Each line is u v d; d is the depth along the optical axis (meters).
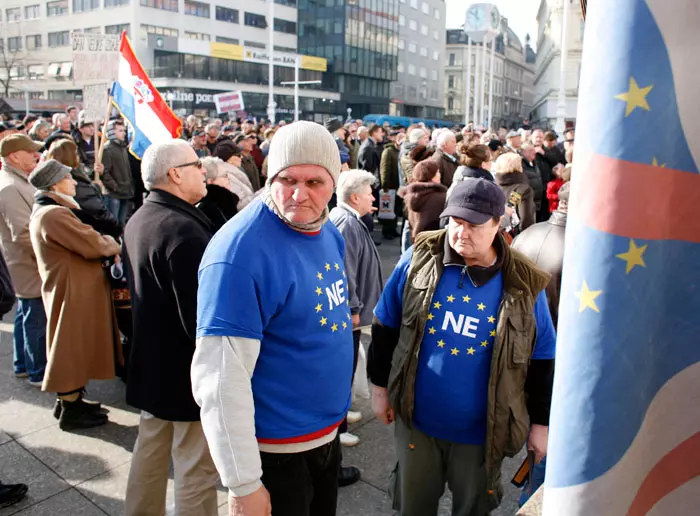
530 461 2.49
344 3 62.97
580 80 0.83
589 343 0.84
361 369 4.26
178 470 2.56
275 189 1.80
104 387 4.49
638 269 0.82
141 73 5.39
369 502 3.14
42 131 7.73
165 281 2.45
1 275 3.17
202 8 57.53
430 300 2.22
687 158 0.82
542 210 9.35
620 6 0.77
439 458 2.36
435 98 85.38
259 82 57.44
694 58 0.79
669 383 0.89
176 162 2.56
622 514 0.88
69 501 3.10
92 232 3.70
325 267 1.95
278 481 1.89
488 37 24.88
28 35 60.88
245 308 1.71
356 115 68.75
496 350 2.12
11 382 4.51
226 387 1.67
